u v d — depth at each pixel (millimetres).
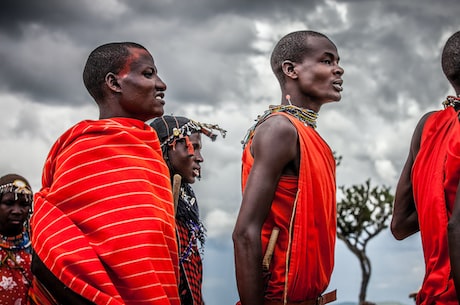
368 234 16875
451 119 4402
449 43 4512
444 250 4203
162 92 4457
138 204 3988
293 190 4410
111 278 3893
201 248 5219
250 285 4203
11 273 5211
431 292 4246
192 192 5277
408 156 4836
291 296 4324
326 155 4551
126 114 4371
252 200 4285
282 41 4797
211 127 5316
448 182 4234
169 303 3918
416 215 4777
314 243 4352
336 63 4734
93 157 4039
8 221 5246
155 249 3959
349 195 17094
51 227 3902
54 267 3795
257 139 4426
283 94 4773
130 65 4363
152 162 4176
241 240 4242
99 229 3918
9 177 5328
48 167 4191
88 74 4430
